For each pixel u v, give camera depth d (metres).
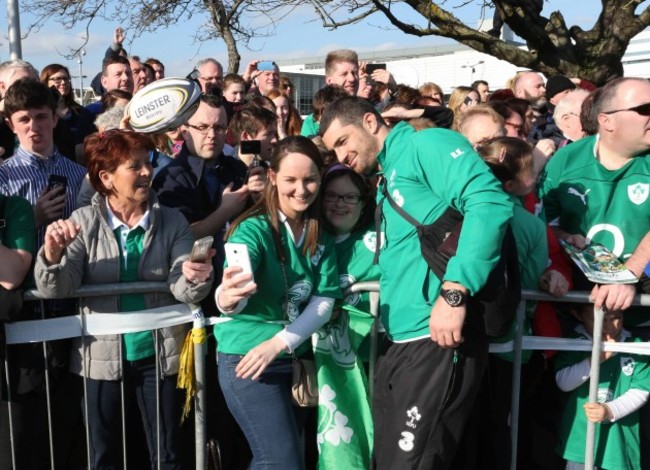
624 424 3.09
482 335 2.67
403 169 2.77
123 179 2.86
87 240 2.87
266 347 2.79
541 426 3.32
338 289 2.99
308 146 2.81
